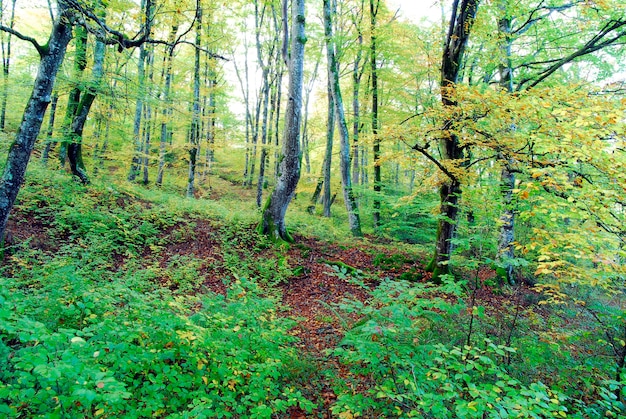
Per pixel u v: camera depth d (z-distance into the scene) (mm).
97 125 13297
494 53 9750
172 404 3027
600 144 3842
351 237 13133
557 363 4527
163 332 3500
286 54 10742
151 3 6758
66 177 10594
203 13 8305
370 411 3582
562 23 10359
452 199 8805
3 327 2289
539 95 4941
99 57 9867
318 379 4516
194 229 10617
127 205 10773
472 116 6129
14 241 7582
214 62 16016
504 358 4539
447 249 9102
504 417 2430
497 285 9109
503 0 9188
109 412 2658
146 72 15711
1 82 11930
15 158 6191
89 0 6152
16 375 2498
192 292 7434
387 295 4172
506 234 9602
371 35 13727
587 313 6941
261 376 3615
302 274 8953
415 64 13070
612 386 3182
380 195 13875
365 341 3652
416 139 7258
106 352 3150
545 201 4250
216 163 25125
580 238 3891
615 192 3945
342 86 21656
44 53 6113
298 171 10422
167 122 16172
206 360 3580
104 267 7461
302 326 6367
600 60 10344
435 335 5168
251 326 4516
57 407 2289
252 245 9992
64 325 3730
